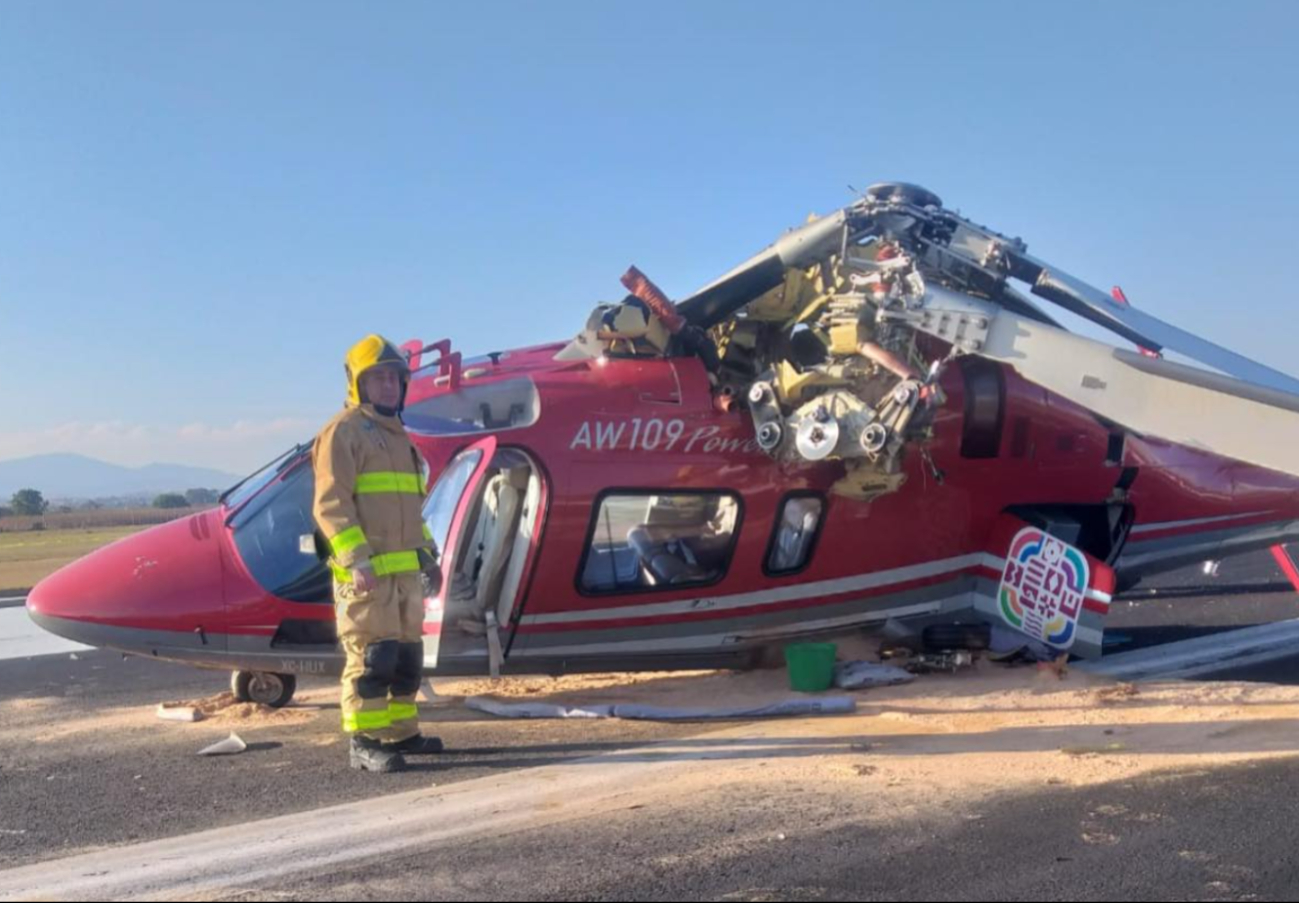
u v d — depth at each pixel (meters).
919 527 8.27
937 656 7.91
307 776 5.74
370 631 5.69
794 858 4.17
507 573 7.28
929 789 5.05
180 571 7.04
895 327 7.55
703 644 7.78
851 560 8.07
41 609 7.00
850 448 7.22
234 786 5.59
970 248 8.16
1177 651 9.16
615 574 7.43
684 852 4.25
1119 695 6.97
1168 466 9.41
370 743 5.82
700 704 7.13
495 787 5.32
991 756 5.64
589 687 7.86
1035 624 8.05
